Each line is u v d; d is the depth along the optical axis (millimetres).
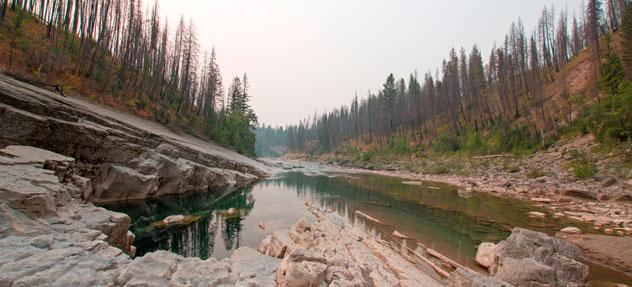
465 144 57812
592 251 12898
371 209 23203
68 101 19984
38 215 8469
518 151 42312
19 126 13867
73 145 16578
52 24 37750
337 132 133125
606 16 56781
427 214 21422
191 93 64312
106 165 18625
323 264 8383
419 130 81250
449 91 81812
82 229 8867
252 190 32312
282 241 12625
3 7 28766
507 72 69812
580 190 23141
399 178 47062
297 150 156250
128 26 45031
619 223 16750
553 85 57281
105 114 23406
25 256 6180
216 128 58562
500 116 58500
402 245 14773
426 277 10914
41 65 27359
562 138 38500
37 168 11000
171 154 25469
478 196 28109
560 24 70938
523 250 10336
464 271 8992
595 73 41750
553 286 8828
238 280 7438
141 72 49125
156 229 15547
